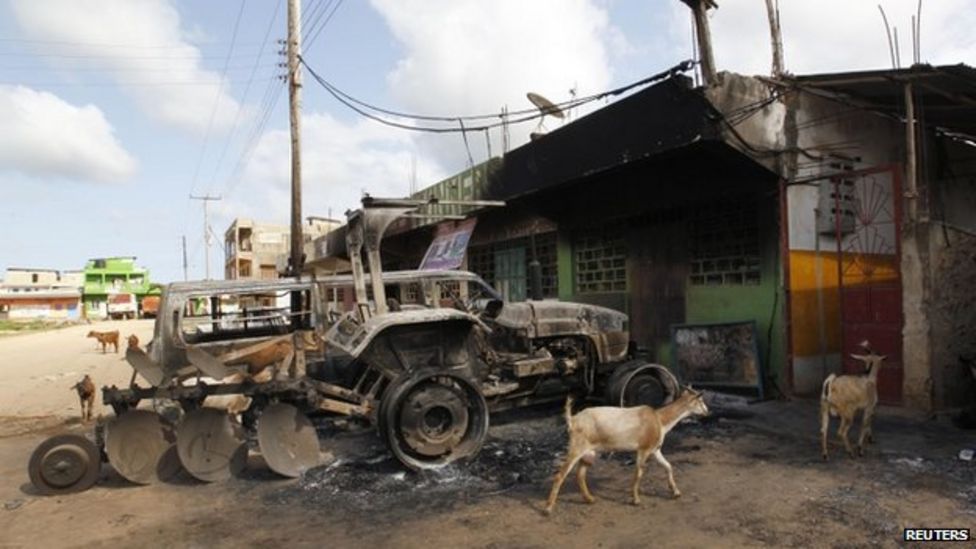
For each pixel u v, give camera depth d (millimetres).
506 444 6293
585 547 3762
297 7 14680
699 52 7090
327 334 6488
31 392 12164
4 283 73750
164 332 7035
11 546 4133
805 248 7965
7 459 6586
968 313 6934
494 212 14094
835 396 5320
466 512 4434
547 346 7117
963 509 4098
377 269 6262
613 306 10844
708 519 4105
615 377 6793
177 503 4898
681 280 9430
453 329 6207
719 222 8828
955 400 6723
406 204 6406
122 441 5387
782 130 7781
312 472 5551
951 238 6805
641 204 10000
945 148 10133
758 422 6727
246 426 6867
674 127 7535
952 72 6492
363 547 3908
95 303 67875
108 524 4477
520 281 13727
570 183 9922
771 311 8016
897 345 7023
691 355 8711
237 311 7816
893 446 5543
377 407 5719
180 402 5676
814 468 5059
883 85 7391
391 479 5277
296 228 14609
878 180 8805
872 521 3965
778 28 8242
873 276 7426
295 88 14664
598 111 8758
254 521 4449
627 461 5504
